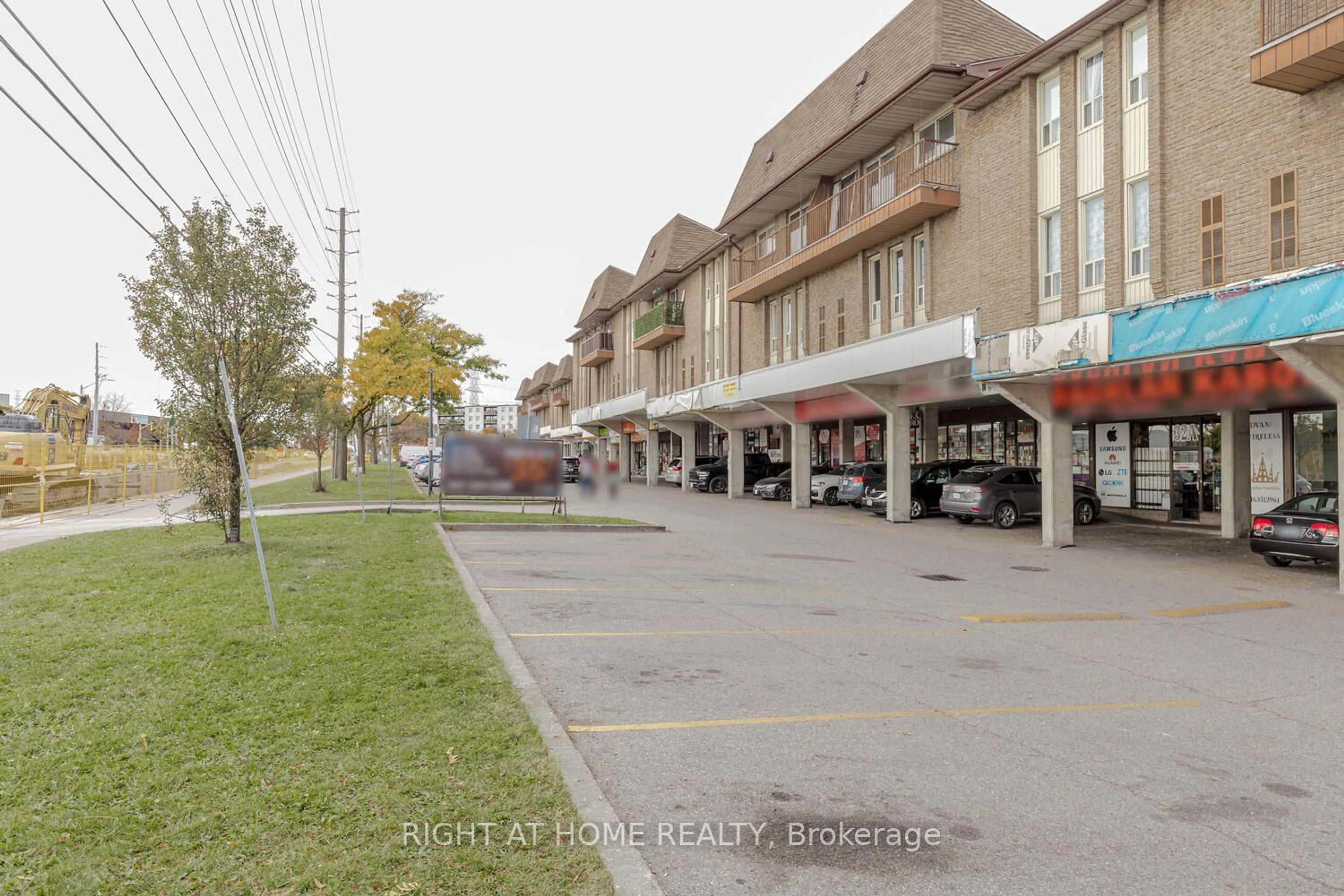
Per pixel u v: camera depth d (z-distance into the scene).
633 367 47.62
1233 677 7.01
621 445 54.88
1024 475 21.45
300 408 12.50
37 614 7.43
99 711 4.88
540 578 11.12
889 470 22.22
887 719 5.56
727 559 14.41
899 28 22.89
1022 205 17.53
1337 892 3.39
